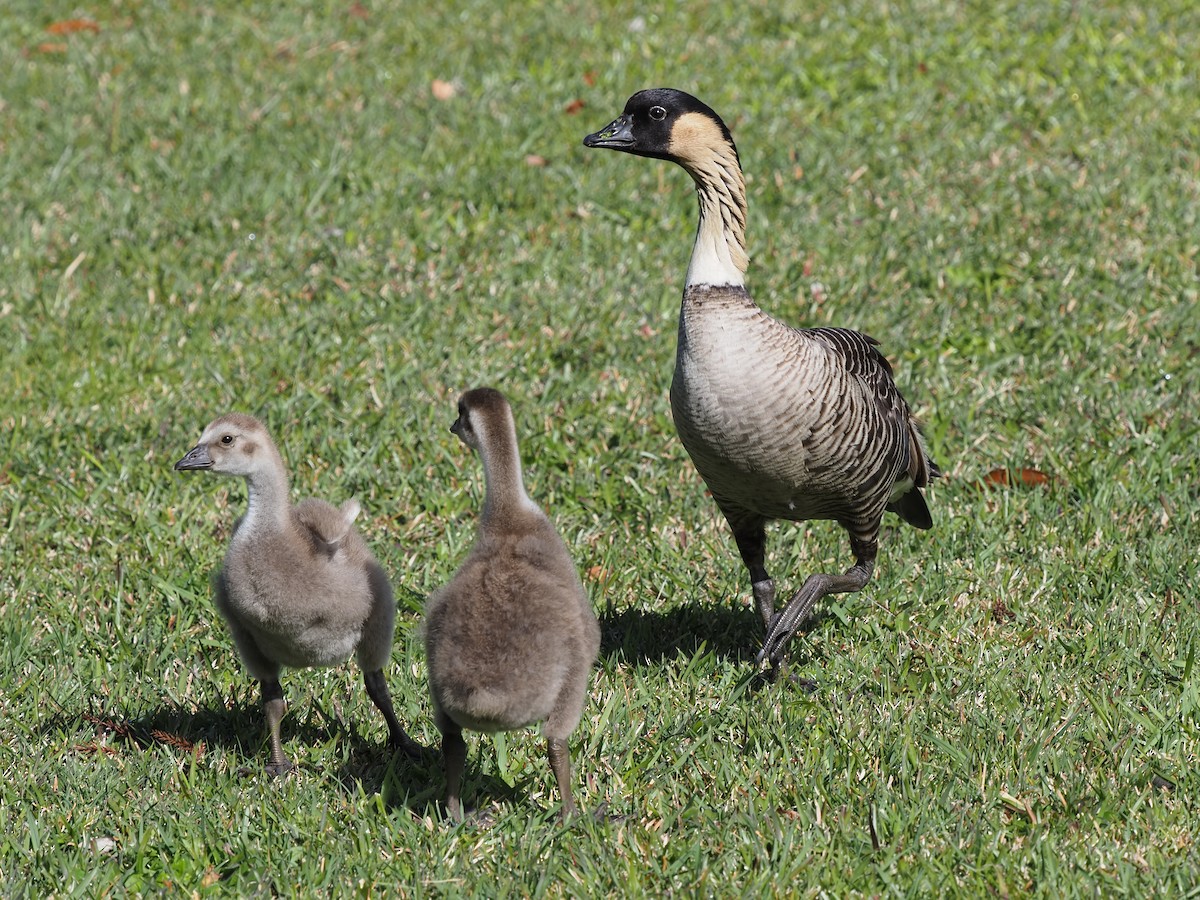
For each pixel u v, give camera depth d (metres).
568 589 7.75
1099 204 16.59
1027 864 7.65
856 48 20.77
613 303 15.14
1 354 14.42
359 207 17.12
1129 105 19.12
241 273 15.85
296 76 20.81
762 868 7.64
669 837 7.97
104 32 22.75
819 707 9.25
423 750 9.00
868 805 8.04
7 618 10.41
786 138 18.58
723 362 9.09
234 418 8.18
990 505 11.97
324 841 7.96
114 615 10.49
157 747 9.04
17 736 9.06
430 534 11.71
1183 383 13.43
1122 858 7.61
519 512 7.87
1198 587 10.54
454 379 13.91
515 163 18.19
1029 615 10.33
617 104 19.62
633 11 22.66
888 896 7.41
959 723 9.00
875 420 9.59
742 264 9.37
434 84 20.19
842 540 11.76
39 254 16.25
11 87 20.67
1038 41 20.94
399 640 10.27
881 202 17.03
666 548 11.41
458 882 7.59
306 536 8.36
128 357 14.24
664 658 9.94
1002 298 15.20
